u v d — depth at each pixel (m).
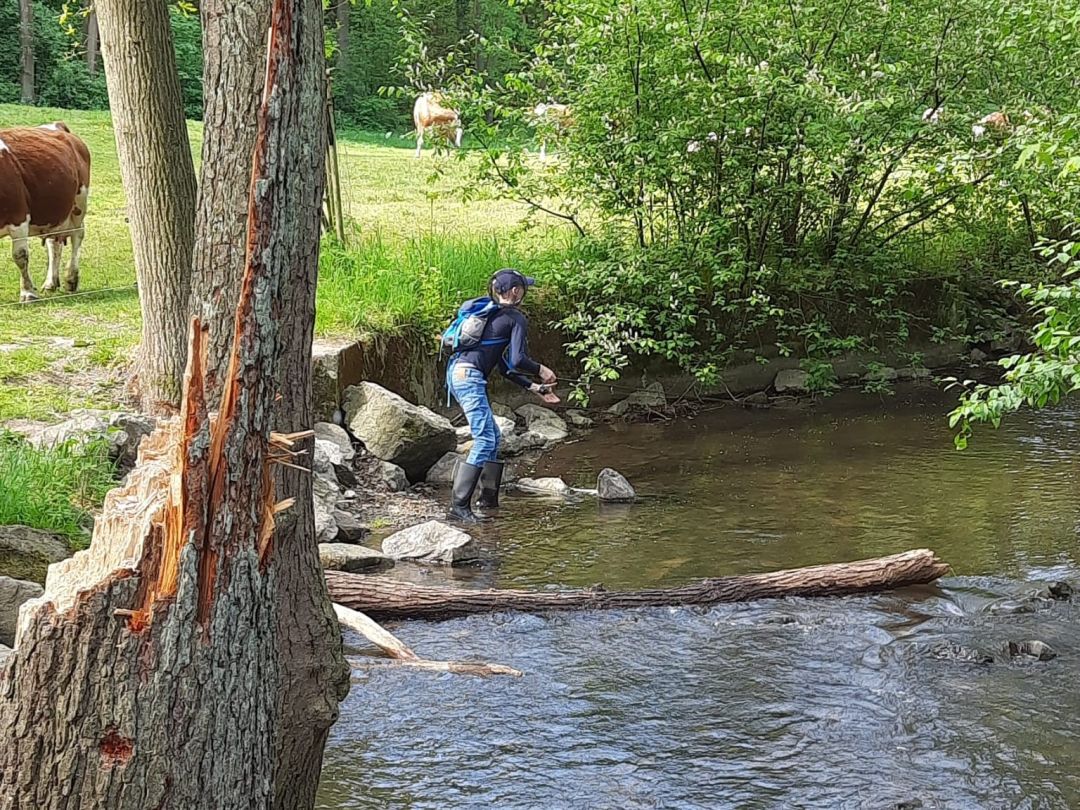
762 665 5.72
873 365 12.54
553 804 4.43
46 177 10.73
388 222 14.84
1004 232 13.73
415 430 9.18
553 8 11.60
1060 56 11.45
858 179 12.54
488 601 6.41
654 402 11.75
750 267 12.13
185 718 2.68
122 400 8.55
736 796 4.48
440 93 11.55
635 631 6.16
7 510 6.30
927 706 5.25
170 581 2.68
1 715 2.65
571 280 11.38
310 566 3.45
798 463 9.80
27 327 10.01
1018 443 10.44
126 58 8.17
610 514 8.40
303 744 3.41
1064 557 7.33
